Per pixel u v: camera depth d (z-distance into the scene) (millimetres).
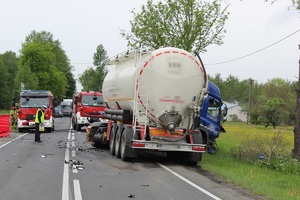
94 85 86688
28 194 9430
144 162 16328
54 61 113000
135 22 26859
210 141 21438
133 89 15891
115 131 18219
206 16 25797
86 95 35219
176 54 15727
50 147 20891
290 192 11391
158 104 15617
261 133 41031
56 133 32094
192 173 13938
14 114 35125
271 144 18422
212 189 11031
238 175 13930
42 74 98000
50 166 14133
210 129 21375
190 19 25766
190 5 25453
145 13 26469
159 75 15602
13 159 15742
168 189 10695
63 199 9000
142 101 15648
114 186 10820
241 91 131625
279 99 70188
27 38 119000
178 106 15727
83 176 12258
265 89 91062
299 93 17062
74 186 10578
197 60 15898
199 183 11914
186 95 15766
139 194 9883
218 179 12992
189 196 9891
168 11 25734
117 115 17625
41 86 98188
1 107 103312
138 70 15672
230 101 128125
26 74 80750
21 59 98375
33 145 21641
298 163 15938
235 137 34125
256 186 11781
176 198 9578
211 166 15914
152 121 15805
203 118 21078
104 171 13484
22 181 11094
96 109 35031
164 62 15625
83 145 22734
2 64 102688
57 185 10641
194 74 15805
